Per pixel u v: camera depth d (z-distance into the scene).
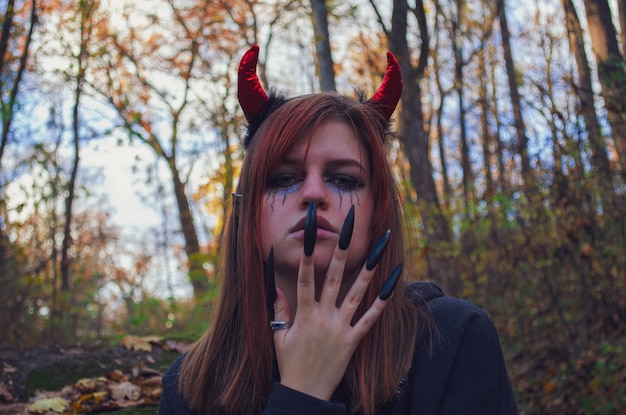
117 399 3.11
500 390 1.43
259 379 1.42
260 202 1.40
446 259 5.94
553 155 4.96
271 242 1.40
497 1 11.11
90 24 10.94
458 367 1.41
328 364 1.33
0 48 7.28
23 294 6.17
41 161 6.71
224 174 7.71
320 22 6.67
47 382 3.25
